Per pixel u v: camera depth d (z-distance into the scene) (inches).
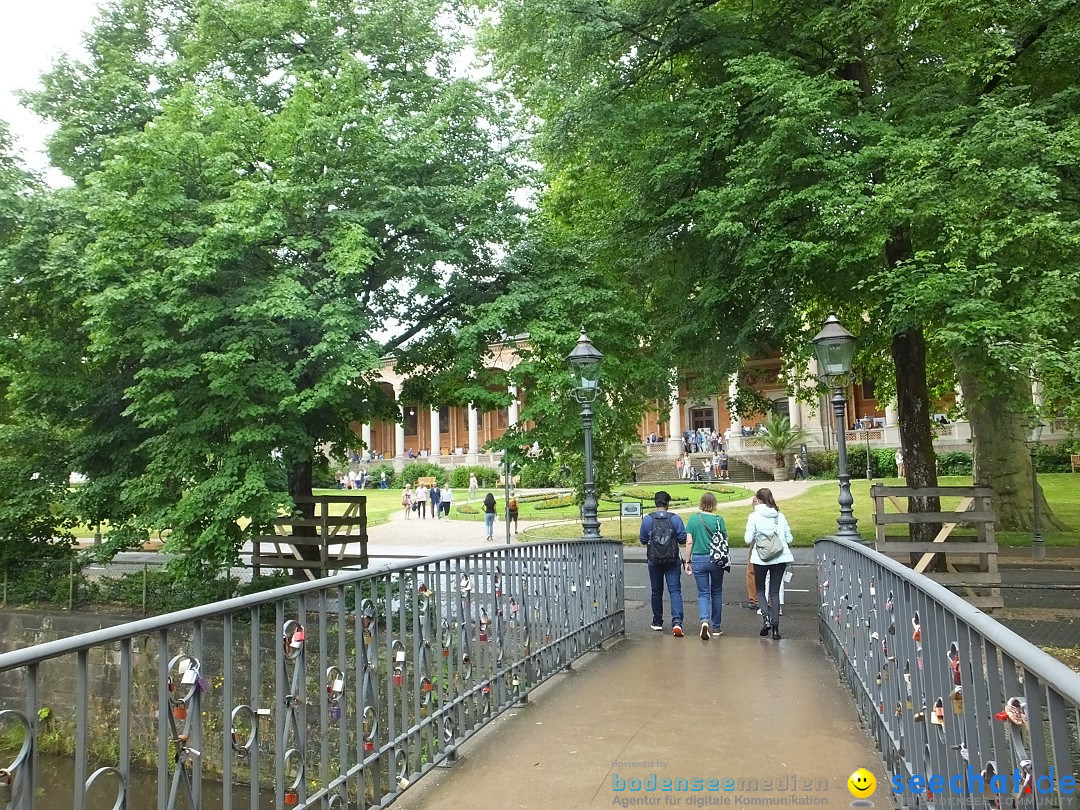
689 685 254.7
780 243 465.7
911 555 474.0
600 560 341.4
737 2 591.2
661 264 596.1
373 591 163.9
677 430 2060.8
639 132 551.5
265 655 305.3
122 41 638.5
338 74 571.5
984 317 370.6
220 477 467.5
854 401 1956.2
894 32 489.4
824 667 279.6
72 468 606.5
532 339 525.3
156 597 613.9
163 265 468.8
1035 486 599.2
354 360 477.4
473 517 1288.1
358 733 151.1
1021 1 473.1
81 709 91.6
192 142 485.7
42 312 568.7
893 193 389.4
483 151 605.6
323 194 512.1
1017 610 410.6
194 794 109.3
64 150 580.7
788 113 455.2
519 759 186.7
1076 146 376.2
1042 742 79.0
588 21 538.6
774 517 356.2
